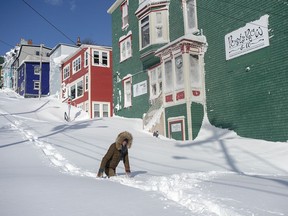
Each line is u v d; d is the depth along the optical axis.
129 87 25.69
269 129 13.80
